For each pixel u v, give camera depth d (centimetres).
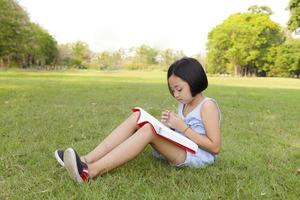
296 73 5788
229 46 6125
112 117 618
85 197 253
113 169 296
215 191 273
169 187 279
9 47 4653
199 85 307
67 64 7675
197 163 319
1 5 4297
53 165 329
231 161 357
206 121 316
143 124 296
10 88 1221
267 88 1914
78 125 529
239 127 575
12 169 319
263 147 441
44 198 254
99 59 7831
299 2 3584
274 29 6006
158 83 1945
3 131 476
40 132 474
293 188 288
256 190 279
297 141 484
